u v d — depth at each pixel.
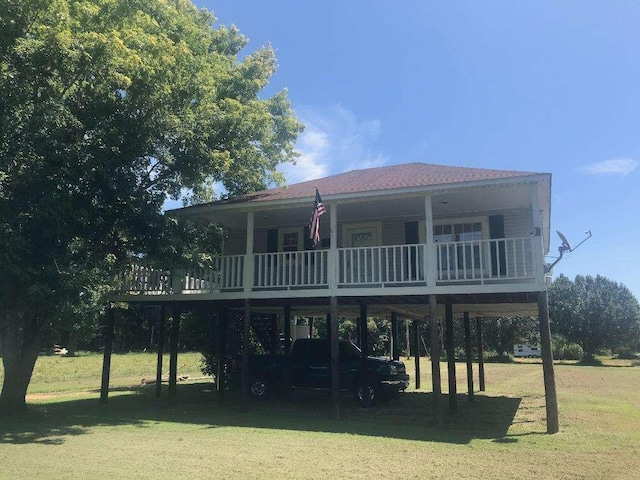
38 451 8.91
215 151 14.74
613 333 46.09
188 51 13.79
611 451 9.52
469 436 11.08
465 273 12.73
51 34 11.28
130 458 8.40
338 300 15.16
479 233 15.87
